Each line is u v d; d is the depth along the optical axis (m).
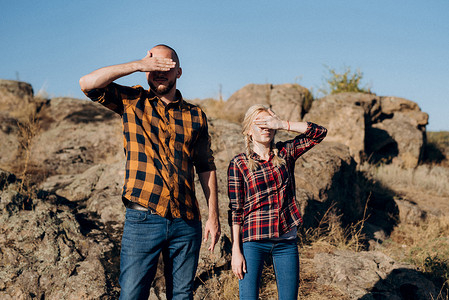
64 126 9.26
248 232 2.62
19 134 8.84
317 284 4.22
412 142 12.23
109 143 8.80
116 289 3.70
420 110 13.30
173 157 2.44
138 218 2.32
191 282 2.53
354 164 7.40
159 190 2.33
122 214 4.84
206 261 4.06
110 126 9.27
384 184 9.35
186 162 2.51
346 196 6.84
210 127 7.86
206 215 4.75
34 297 3.50
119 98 2.40
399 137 12.29
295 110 12.13
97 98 2.30
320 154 6.73
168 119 2.49
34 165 7.83
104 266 3.91
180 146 2.48
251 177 2.64
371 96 12.21
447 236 6.70
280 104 12.36
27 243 3.89
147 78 2.47
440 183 10.15
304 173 6.19
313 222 5.59
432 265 5.04
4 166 7.55
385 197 8.23
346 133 11.12
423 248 5.89
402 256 5.68
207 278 4.04
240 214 2.69
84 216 4.85
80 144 8.70
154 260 2.39
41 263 3.76
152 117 2.45
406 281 4.37
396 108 13.10
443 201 8.68
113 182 5.77
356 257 4.76
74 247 4.02
